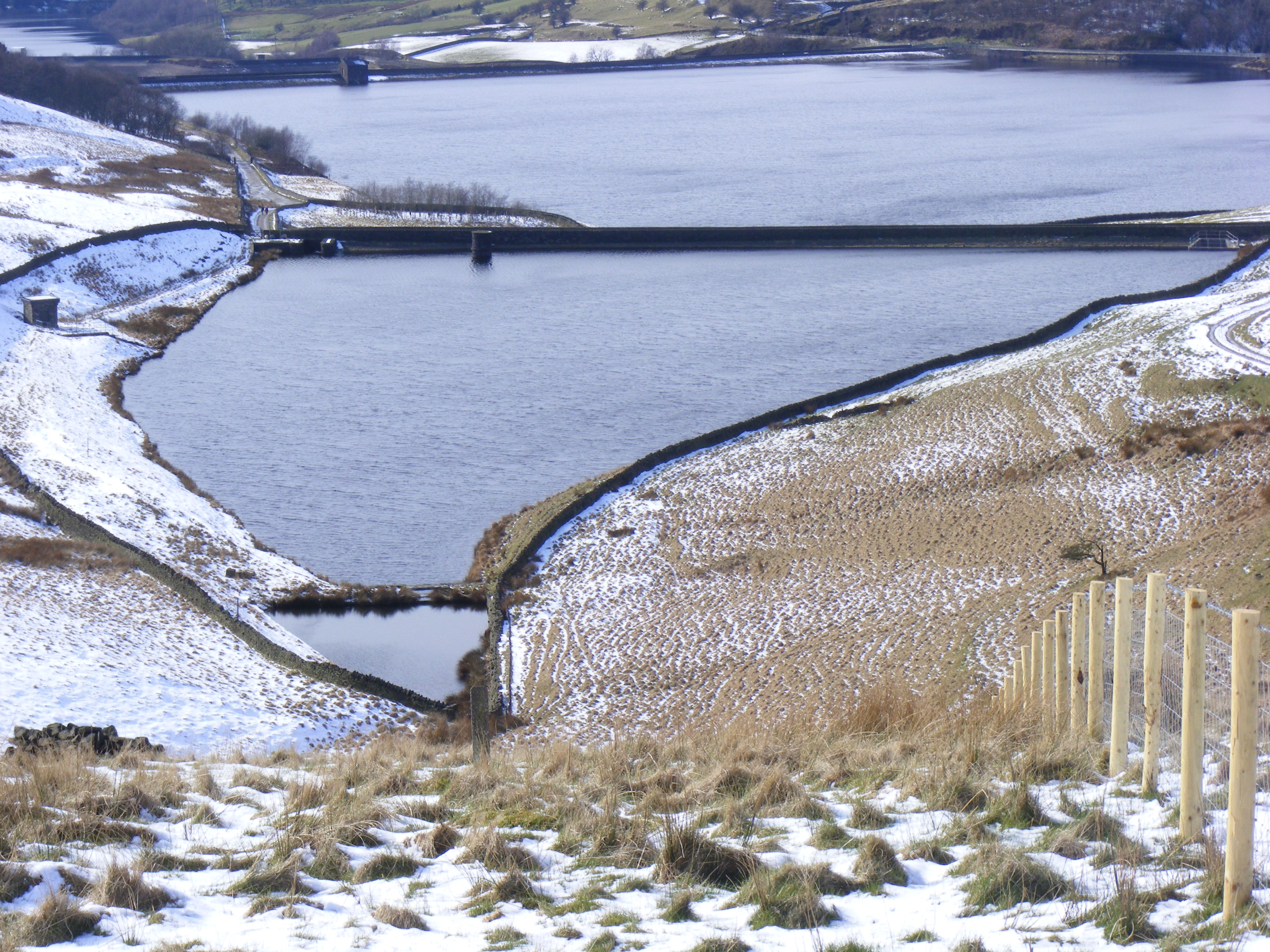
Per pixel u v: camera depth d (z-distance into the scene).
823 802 13.69
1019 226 111.44
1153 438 54.41
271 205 135.12
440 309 96.06
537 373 76.81
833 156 175.25
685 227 118.25
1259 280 83.00
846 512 51.41
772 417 63.94
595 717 35.38
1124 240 109.62
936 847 11.51
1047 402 61.06
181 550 48.53
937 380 68.38
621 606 44.28
